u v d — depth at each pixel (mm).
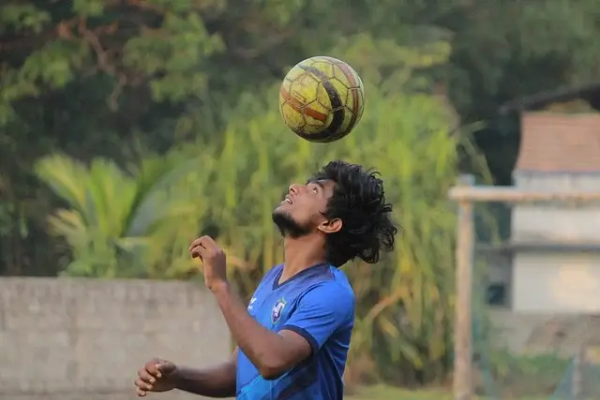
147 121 69188
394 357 42406
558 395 35312
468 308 37844
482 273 44500
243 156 42094
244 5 67250
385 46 64625
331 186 12930
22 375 37875
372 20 70438
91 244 42062
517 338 44531
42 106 66000
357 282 42188
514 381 42125
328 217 12805
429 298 42156
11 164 62781
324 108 15445
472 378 38500
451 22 79000
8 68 64812
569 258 47188
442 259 42500
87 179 42625
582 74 83188
